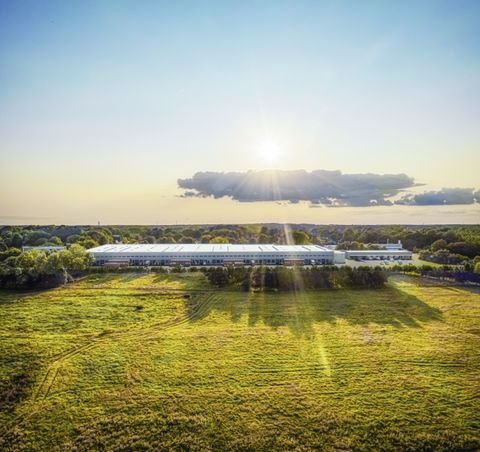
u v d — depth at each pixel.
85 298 67.06
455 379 36.31
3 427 28.97
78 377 36.62
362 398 32.91
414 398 32.84
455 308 61.88
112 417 30.17
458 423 29.27
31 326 51.25
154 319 55.22
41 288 74.69
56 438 27.73
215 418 30.12
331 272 78.69
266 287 76.38
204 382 35.78
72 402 32.28
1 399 32.59
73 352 42.72
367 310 60.88
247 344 45.34
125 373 37.53
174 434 28.25
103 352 42.66
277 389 34.50
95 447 26.83
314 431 28.53
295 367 38.94
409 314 58.44
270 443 27.31
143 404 32.00
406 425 29.06
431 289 76.50
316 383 35.56
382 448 26.67
